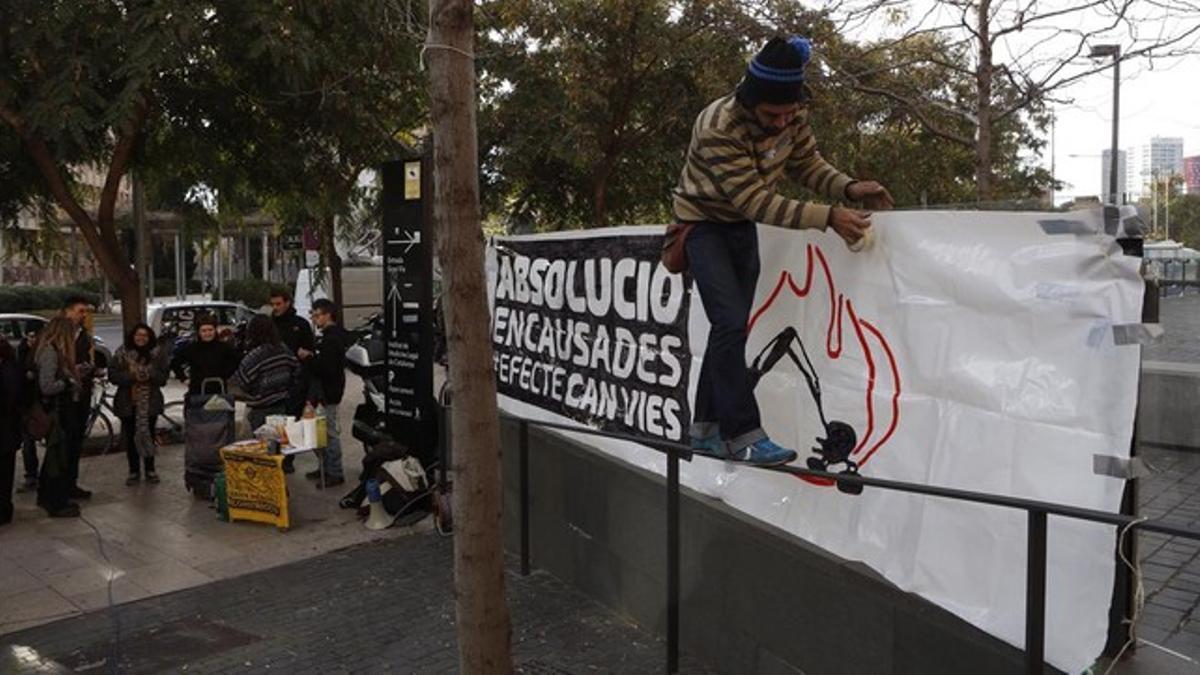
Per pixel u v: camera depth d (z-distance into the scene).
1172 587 3.68
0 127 11.05
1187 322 5.04
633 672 4.74
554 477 6.18
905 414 3.55
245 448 7.97
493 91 14.93
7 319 18.23
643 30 14.04
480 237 3.21
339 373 9.20
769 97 3.47
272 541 7.47
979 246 3.29
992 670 3.19
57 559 7.13
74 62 9.24
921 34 8.68
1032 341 3.11
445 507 7.41
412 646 5.30
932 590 3.39
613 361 5.50
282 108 11.20
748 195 3.60
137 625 5.79
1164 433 3.94
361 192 15.61
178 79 10.61
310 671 5.02
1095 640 2.87
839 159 11.70
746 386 3.86
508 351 6.77
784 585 4.14
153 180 13.20
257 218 24.94
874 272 3.69
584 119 14.61
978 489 3.23
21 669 5.20
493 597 3.29
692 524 4.75
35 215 13.47
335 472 9.29
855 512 3.78
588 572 5.83
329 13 10.55
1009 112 7.71
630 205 17.12
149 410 9.52
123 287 11.59
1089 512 2.62
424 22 9.82
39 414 8.19
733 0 10.15
